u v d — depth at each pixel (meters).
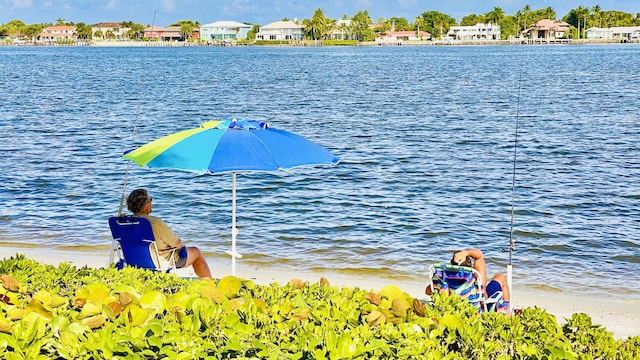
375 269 12.84
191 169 8.07
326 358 4.56
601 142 28.14
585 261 13.40
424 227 15.65
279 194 18.66
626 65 92.69
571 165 23.16
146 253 8.72
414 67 96.00
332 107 44.78
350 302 5.78
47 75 80.06
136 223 8.70
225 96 54.22
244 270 12.66
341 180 20.52
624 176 21.25
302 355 4.70
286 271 12.65
